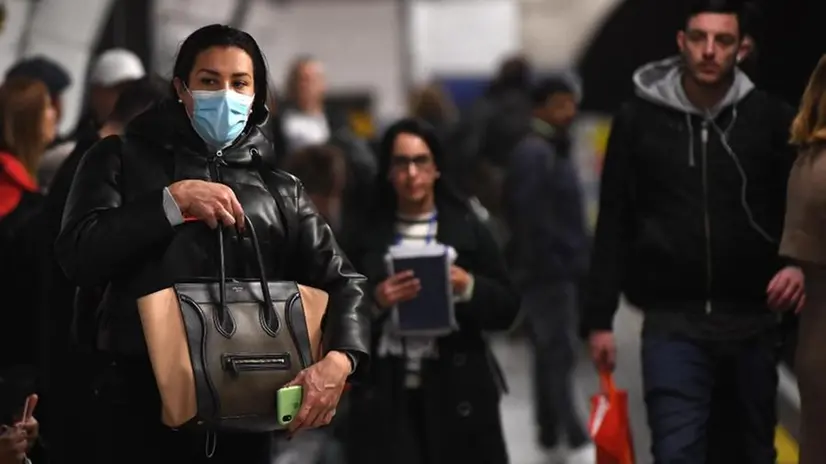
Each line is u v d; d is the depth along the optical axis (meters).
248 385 8.81
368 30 38.81
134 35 22.52
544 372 19.89
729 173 11.99
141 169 9.31
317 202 16.27
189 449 9.27
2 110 12.63
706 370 12.00
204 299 8.87
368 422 12.48
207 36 9.34
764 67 19.20
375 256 12.71
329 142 19.73
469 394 12.53
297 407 8.95
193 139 9.38
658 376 11.91
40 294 11.67
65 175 11.15
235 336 8.86
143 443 9.20
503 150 23.89
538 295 19.91
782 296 11.91
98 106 13.46
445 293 12.24
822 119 11.03
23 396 11.01
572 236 20.00
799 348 11.30
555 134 20.27
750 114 12.08
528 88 24.77
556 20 39.47
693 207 12.02
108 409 9.23
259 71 9.52
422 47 38.84
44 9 18.53
